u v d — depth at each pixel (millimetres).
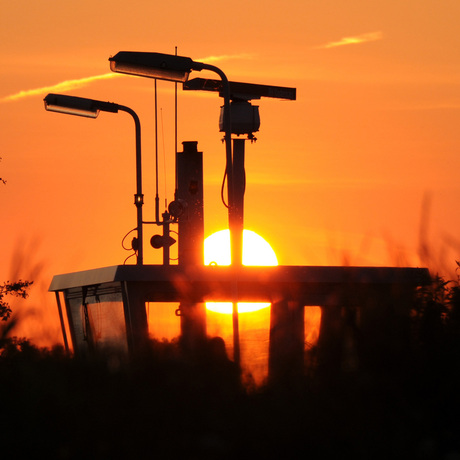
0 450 29250
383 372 32625
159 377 33812
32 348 32688
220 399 32531
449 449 29781
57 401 31016
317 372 33375
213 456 29250
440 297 33250
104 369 34375
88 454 29344
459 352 32062
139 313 53031
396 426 30484
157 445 29703
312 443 29422
